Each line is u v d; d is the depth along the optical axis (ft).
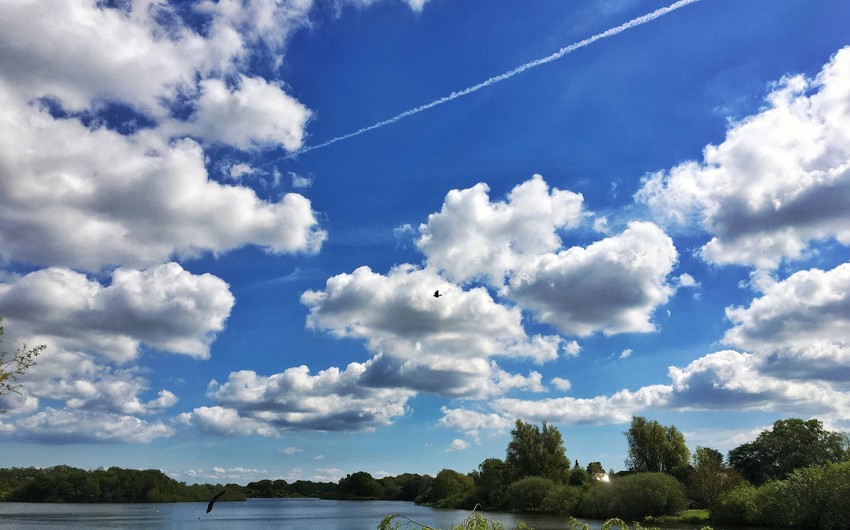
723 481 296.10
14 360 56.08
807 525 217.56
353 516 468.75
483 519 47.39
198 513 561.84
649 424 372.99
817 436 342.03
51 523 390.21
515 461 403.54
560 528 240.32
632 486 284.41
